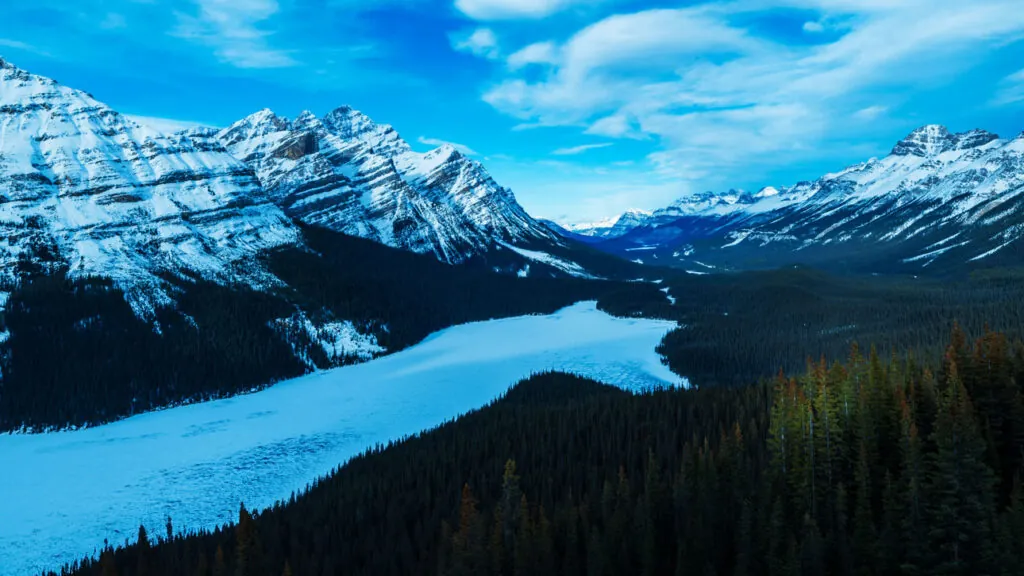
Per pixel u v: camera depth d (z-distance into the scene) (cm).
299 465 14000
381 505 10119
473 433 13088
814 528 6269
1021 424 7288
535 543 7262
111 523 11338
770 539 6481
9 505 11931
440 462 11456
